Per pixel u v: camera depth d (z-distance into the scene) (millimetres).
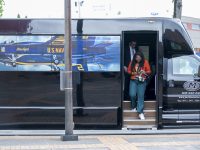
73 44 13703
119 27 13750
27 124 13695
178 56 13891
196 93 13875
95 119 13664
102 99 13688
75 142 11891
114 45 13719
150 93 14469
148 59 14461
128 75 14336
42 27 13734
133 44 14406
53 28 13734
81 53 13711
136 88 13961
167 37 13875
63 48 13711
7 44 13719
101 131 13469
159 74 13805
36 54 13703
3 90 13719
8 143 11805
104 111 13656
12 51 13719
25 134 13086
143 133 13180
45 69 13711
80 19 13734
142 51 14477
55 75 13703
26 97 13711
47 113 13672
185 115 13852
